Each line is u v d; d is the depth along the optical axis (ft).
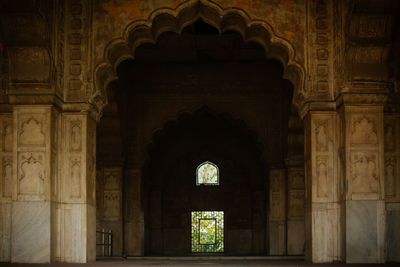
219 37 49.62
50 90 30.42
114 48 33.06
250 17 32.68
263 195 70.38
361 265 28.22
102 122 51.60
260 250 69.56
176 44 51.03
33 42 29.94
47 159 30.12
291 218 53.62
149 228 69.56
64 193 31.45
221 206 71.15
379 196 30.22
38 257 29.45
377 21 29.99
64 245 30.99
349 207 30.12
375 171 30.40
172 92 55.72
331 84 32.48
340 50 31.40
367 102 30.63
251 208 70.85
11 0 28.89
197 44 51.16
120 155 52.60
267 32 33.12
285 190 54.85
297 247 53.31
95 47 32.53
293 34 32.73
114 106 50.88
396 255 31.73
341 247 30.86
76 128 31.96
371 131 30.60
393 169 32.60
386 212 32.24
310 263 30.60
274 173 55.11
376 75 30.71
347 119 30.60
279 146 55.11
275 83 55.77
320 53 32.68
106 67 33.09
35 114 30.42
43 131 30.32
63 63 32.30
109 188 52.42
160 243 69.82
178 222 70.95
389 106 32.94
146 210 67.97
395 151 32.73
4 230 32.04
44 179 29.96
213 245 70.69
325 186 31.71
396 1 29.45
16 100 30.50
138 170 54.70
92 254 32.58
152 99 55.67
